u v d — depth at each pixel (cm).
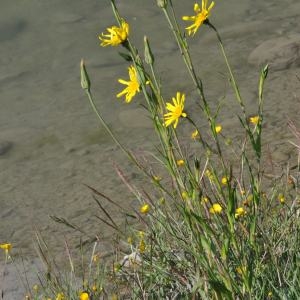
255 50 940
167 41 1033
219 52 980
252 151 741
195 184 424
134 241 598
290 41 934
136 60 409
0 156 825
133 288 519
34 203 734
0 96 955
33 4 1162
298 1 1097
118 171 534
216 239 428
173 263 520
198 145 771
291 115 809
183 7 1126
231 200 427
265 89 870
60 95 940
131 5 1143
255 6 1093
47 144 837
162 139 461
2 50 1066
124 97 905
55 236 672
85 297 482
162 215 537
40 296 575
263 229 504
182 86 912
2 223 709
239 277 462
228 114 830
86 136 839
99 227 670
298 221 529
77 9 1145
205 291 451
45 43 1070
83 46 1049
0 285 611
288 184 629
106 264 584
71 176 768
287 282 470
